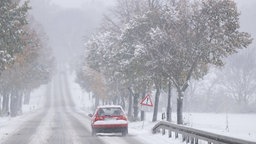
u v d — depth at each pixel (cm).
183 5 5391
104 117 4322
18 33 5988
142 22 5788
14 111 11562
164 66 5244
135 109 8050
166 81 5409
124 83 7456
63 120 8125
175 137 3791
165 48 5266
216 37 5112
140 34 5894
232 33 5125
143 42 5472
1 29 5812
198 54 5128
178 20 5250
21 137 4222
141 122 6969
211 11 5091
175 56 5209
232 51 5231
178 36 5241
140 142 3656
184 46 5200
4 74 9012
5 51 5919
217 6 5072
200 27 5125
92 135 4384
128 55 6284
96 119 4328
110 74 8400
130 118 8144
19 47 6122
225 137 2608
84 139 3981
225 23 5091
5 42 5931
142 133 4681
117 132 4325
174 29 5300
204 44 5109
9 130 5281
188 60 5181
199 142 3322
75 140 3875
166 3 5853
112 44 7950
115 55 6806
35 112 13462
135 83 6750
